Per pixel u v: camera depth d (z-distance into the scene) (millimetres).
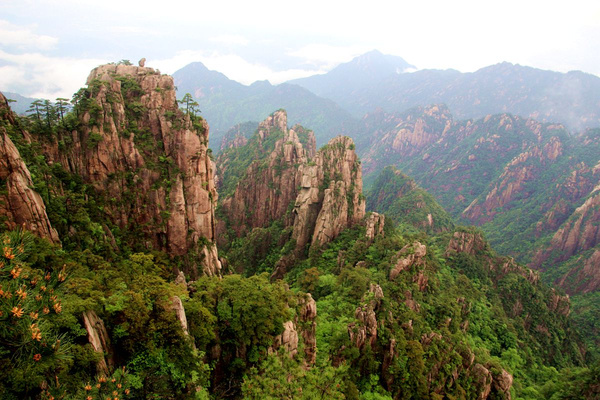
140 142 66625
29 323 13305
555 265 168625
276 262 98500
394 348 47031
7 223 38375
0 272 13414
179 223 67062
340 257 82500
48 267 34250
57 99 58594
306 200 97812
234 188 162250
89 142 59562
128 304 28297
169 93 71562
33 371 13477
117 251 56719
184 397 27672
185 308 33125
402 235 96562
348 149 105250
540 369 69250
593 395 52031
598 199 172000
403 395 44969
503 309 85062
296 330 39594
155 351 27172
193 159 69812
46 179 49219
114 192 61469
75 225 50000
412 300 62531
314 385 33344
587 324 115812
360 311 49750
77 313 23922
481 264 97125
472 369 52000
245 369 35531
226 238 134625
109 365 25062
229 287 39188
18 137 49406
